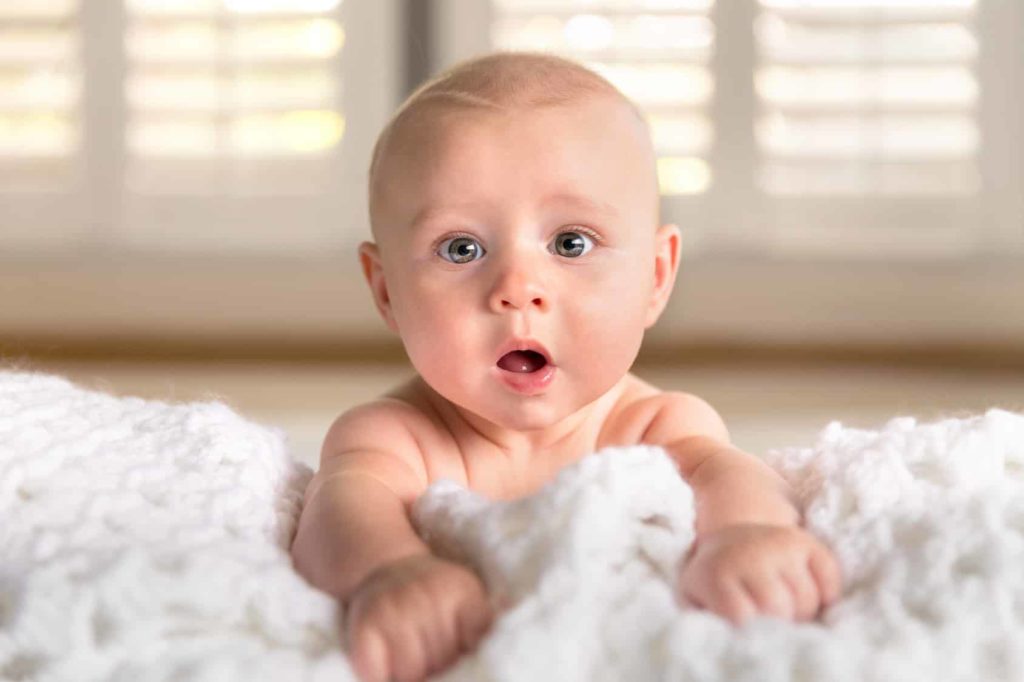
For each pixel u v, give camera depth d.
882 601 0.56
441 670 0.55
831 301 2.60
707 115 2.64
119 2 2.70
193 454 0.75
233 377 2.39
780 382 2.32
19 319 2.70
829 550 0.62
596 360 0.78
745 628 0.53
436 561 0.59
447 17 2.70
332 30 2.71
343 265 2.71
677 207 2.65
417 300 0.78
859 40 2.61
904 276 2.58
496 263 0.76
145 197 2.74
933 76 2.60
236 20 2.70
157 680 0.51
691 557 0.62
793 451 0.82
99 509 0.66
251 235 2.75
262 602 0.56
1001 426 0.73
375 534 0.63
